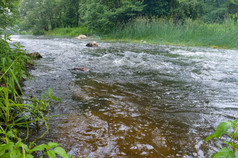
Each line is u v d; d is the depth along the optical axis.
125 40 13.67
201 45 10.97
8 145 0.89
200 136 1.69
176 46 10.09
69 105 2.26
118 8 17.34
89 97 2.55
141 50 7.93
